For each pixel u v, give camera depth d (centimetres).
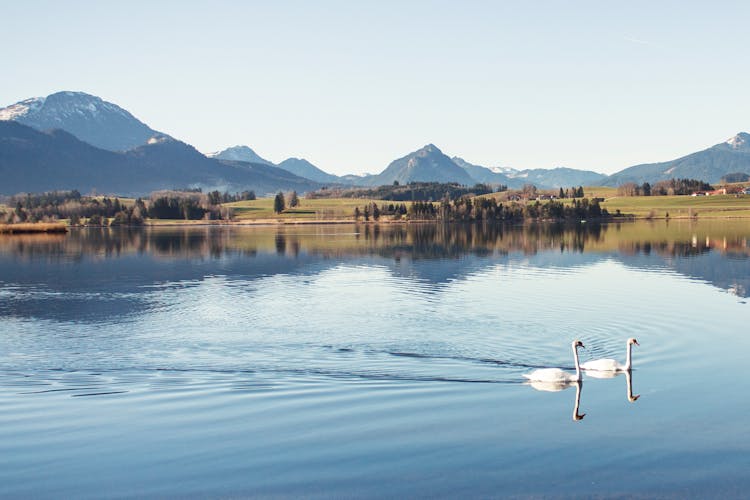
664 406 3547
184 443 3052
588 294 7338
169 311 6675
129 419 3356
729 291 7494
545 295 7300
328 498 2562
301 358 4631
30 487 2655
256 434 3145
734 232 18562
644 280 8506
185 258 12812
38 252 14538
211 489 2630
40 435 3158
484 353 4747
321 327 5738
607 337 5231
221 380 4062
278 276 9562
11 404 3619
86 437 3123
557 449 2983
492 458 2892
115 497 2573
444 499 2556
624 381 4012
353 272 9881
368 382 3988
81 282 9156
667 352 4741
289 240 18050
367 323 5875
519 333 5391
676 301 6838
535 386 3903
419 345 5003
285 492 2605
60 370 4369
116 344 5178
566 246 14412
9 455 2938
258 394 3756
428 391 3797
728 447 3009
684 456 2920
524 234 19525
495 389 3841
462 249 13925
